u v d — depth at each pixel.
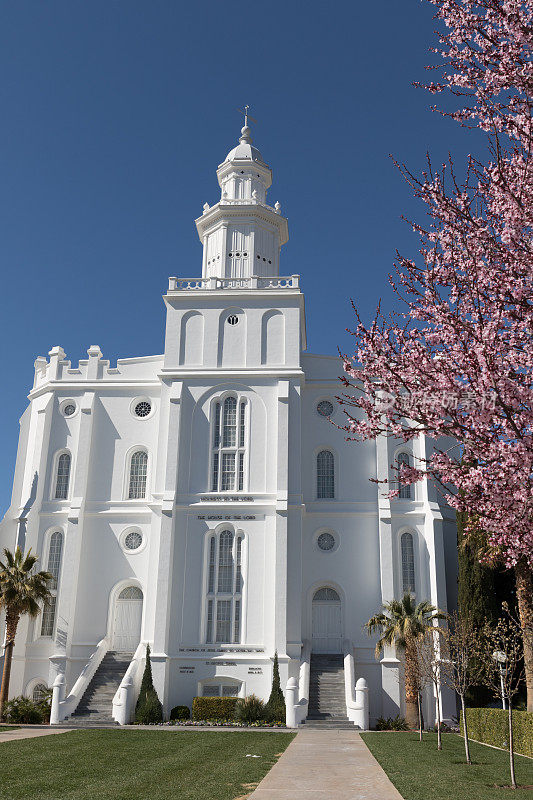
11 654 35.78
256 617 37.78
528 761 21.64
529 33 10.77
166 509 39.25
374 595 39.91
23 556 40.62
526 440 10.66
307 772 18.33
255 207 47.19
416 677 28.61
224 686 36.84
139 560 41.22
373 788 15.86
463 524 35.97
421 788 15.85
